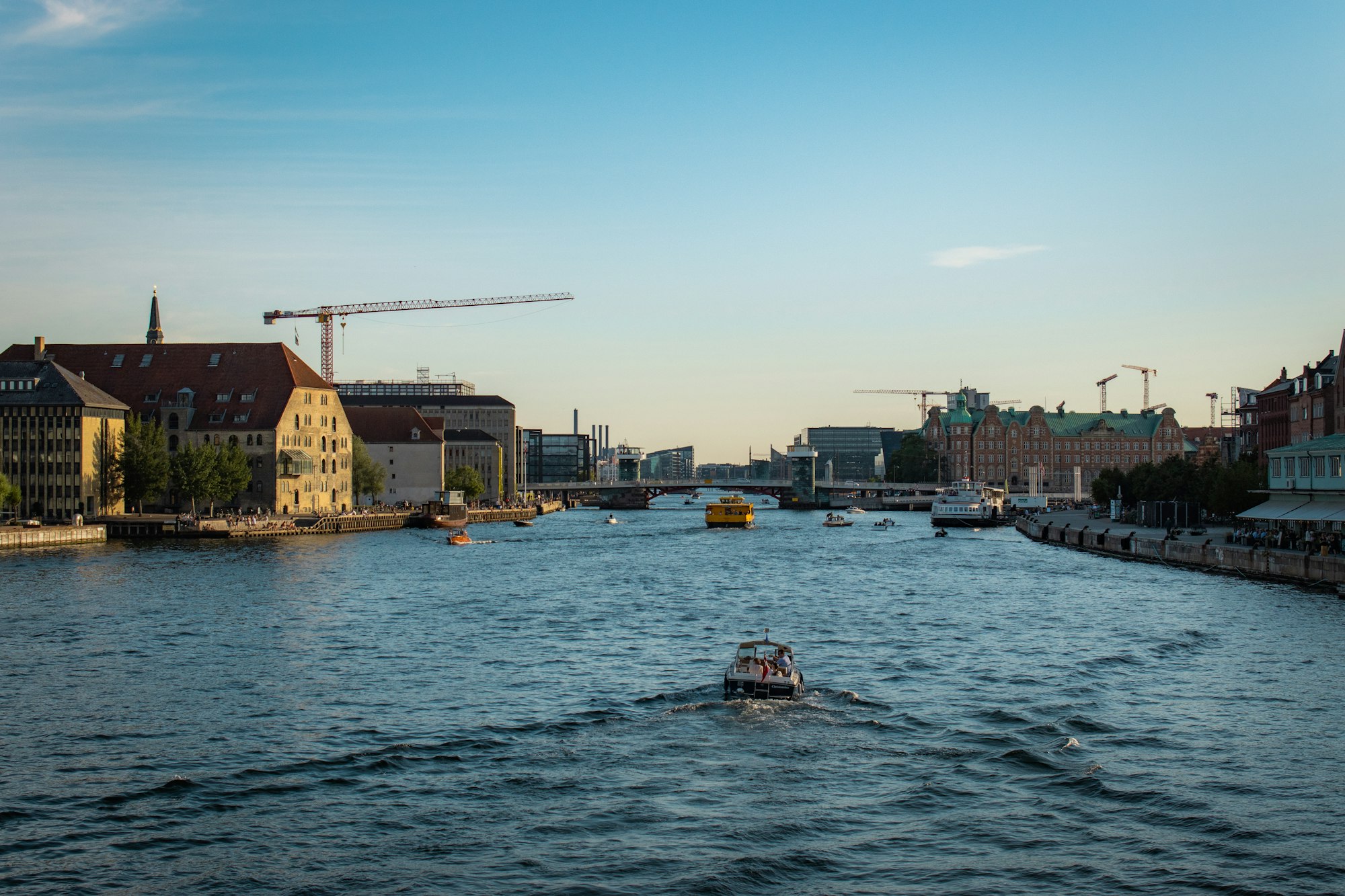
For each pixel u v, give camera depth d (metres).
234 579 109.19
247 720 52.06
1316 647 70.56
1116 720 52.12
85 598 93.00
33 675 61.66
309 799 41.47
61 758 46.03
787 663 58.75
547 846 37.25
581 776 44.12
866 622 83.75
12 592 97.12
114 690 58.09
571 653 69.69
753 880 34.75
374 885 34.47
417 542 172.75
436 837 38.03
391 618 84.31
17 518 159.25
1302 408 162.62
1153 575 116.75
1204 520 182.25
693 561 142.12
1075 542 161.38
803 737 49.44
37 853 36.59
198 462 176.00
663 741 48.75
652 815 39.97
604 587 107.88
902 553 155.25
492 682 60.78
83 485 166.62
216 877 34.97
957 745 47.97
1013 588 106.50
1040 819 39.41
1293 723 51.44
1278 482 125.62
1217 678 61.50
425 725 51.38
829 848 37.12
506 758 46.41
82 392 168.88
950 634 77.38
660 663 66.38
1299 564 101.50
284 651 69.50
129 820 39.34
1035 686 59.50
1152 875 34.97
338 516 194.62
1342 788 42.31
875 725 51.38
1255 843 37.25
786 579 116.75
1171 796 41.53
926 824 39.06
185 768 44.78
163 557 133.12
